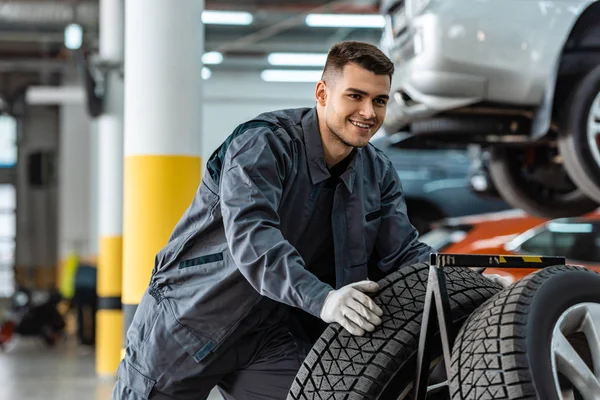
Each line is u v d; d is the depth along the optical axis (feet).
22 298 38.70
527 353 5.77
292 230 7.48
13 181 62.85
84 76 25.94
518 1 15.30
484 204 29.94
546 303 6.06
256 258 6.59
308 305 6.39
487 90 15.33
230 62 49.19
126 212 14.96
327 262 7.95
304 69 50.24
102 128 26.94
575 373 6.07
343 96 7.02
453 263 6.38
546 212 18.94
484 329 5.99
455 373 6.05
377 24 40.96
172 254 7.54
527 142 17.44
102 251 27.14
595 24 15.61
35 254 62.08
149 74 14.74
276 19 41.27
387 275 7.73
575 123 15.49
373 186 7.88
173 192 14.67
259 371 7.76
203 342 7.45
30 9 41.34
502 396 5.68
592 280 6.44
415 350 6.62
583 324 6.31
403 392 6.67
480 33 15.19
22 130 61.41
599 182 15.61
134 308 14.71
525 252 23.54
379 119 7.14
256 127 7.22
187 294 7.43
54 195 61.87
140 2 14.79
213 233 7.41
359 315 6.31
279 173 7.16
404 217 8.07
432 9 15.21
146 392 7.63
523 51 15.33
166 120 14.71
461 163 30.58
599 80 15.40
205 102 50.93
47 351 36.32
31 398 22.57
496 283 7.54
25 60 53.16
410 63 15.72
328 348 6.73
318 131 7.37
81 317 37.99
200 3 15.14
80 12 41.14
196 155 14.96
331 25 41.32
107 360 27.09
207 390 7.79
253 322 7.54
